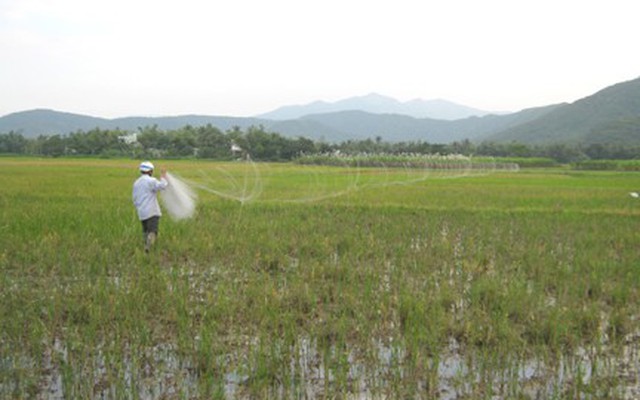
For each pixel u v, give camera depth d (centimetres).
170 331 758
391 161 6306
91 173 3872
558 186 3319
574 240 1427
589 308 859
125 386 604
